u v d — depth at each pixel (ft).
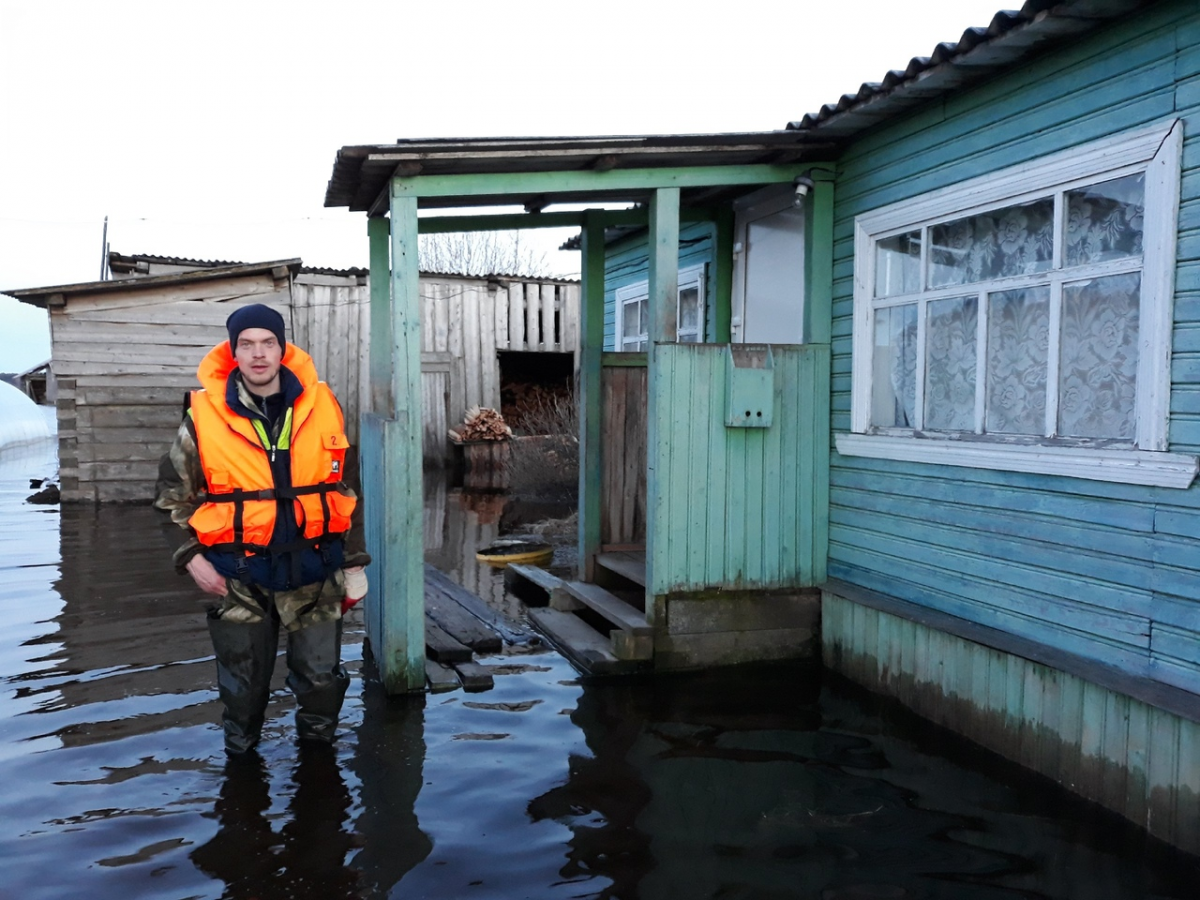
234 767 13.65
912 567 17.15
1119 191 13.06
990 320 15.48
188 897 10.18
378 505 18.54
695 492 18.66
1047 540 14.19
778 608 19.26
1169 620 12.24
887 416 18.13
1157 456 12.24
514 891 10.39
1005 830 11.96
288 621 13.37
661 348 18.28
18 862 10.86
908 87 15.57
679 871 10.86
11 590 24.47
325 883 10.52
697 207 24.35
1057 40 13.64
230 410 12.60
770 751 14.58
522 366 68.03
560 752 14.42
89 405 41.81
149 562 28.25
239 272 42.98
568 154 17.30
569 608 22.88
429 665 18.56
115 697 16.51
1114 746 12.39
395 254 17.24
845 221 18.95
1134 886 10.58
